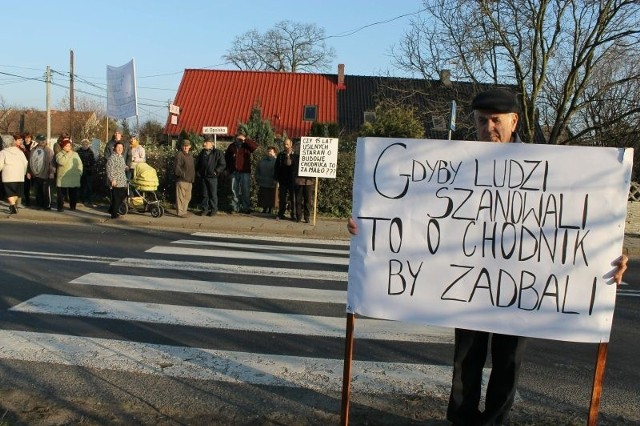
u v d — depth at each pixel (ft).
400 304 10.73
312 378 14.44
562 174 9.96
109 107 57.67
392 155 10.62
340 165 49.88
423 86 74.13
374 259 10.78
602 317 9.94
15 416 11.79
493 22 56.75
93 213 45.44
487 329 10.40
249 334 17.74
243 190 48.60
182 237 37.11
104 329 17.58
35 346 15.90
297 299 22.13
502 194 10.22
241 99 116.67
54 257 28.07
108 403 12.64
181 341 16.83
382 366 15.49
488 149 10.24
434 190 10.49
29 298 20.53
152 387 13.58
